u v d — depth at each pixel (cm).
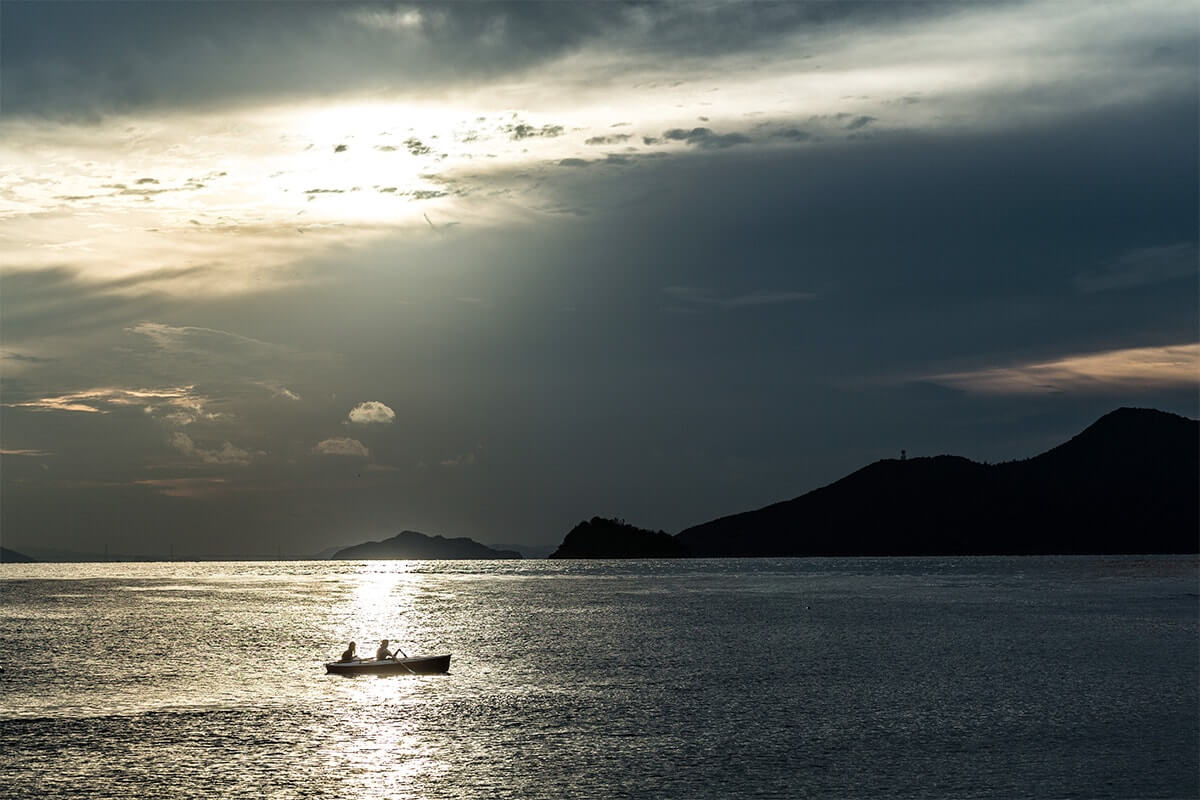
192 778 3753
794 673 6300
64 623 10425
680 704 5175
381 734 4450
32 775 3806
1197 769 3825
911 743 4259
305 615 11575
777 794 3541
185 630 9569
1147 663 6662
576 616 11162
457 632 9269
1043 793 3538
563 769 3866
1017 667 6494
